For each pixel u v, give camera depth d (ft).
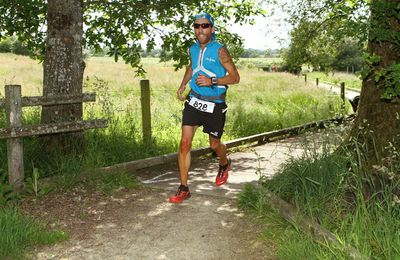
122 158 24.56
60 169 20.13
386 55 19.47
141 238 14.85
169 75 103.96
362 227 13.00
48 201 17.99
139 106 41.27
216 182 20.36
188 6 31.96
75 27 23.31
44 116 23.26
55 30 23.09
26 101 18.02
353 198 16.10
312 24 44.50
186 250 13.94
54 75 23.11
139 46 30.22
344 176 16.66
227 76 17.39
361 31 15.20
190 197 18.98
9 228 13.96
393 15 15.35
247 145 33.65
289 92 71.15
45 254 13.61
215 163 26.73
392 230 12.58
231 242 14.46
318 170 17.30
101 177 20.52
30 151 22.27
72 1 23.11
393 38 15.52
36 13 30.45
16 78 78.59
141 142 27.84
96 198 18.63
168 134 32.78
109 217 16.70
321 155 18.95
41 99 18.47
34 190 18.37
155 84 76.74
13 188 17.99
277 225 15.39
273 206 16.31
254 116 43.34
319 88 84.74
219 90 17.85
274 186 17.98
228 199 18.72
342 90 55.26
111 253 13.76
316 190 16.39
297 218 14.49
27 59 154.10
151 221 16.30
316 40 45.70
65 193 18.88
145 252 13.83
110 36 30.53
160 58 31.09
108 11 30.58
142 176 22.71
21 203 17.62
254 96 66.44
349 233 13.01
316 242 13.34
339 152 19.99
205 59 17.40
